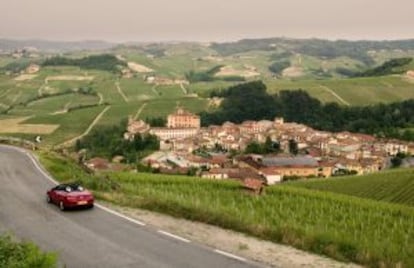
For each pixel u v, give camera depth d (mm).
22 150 58250
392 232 26750
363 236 22031
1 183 35656
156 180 42312
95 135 188375
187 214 22438
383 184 89188
